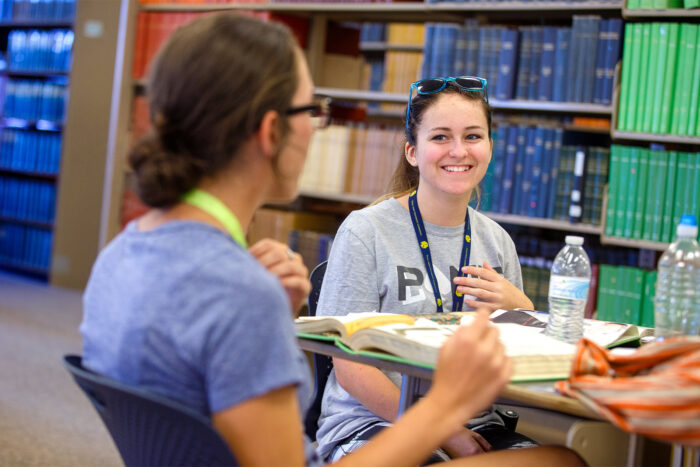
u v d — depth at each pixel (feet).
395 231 5.34
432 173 5.30
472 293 4.95
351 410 4.85
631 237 9.95
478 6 10.87
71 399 10.39
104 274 2.90
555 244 10.77
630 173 9.91
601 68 10.13
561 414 4.35
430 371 3.28
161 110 2.78
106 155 17.78
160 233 2.74
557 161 10.49
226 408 2.53
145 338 2.60
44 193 19.02
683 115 9.62
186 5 13.62
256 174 2.86
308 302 5.71
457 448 4.18
